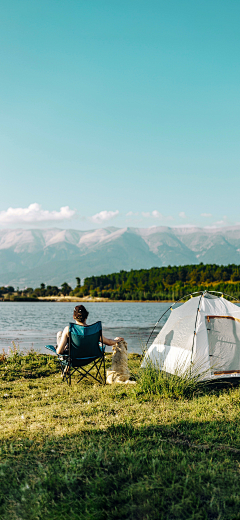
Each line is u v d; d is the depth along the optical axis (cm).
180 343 762
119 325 3538
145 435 422
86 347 730
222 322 769
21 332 2730
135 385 687
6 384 786
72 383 771
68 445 396
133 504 288
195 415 507
